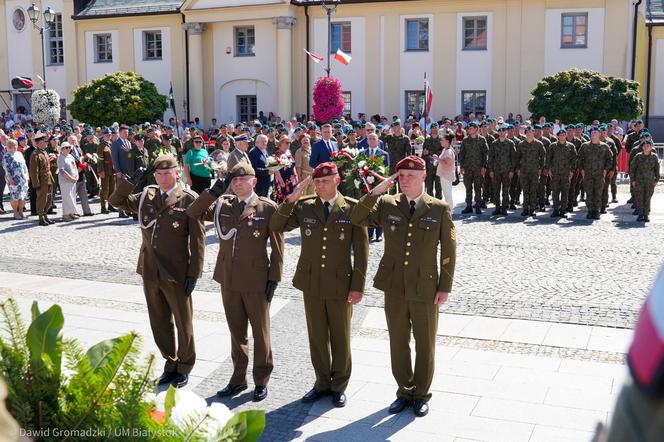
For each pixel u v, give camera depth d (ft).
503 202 58.70
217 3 122.42
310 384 22.38
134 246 46.21
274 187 53.52
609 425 3.68
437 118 115.65
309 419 19.83
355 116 119.75
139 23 130.31
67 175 57.16
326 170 20.53
